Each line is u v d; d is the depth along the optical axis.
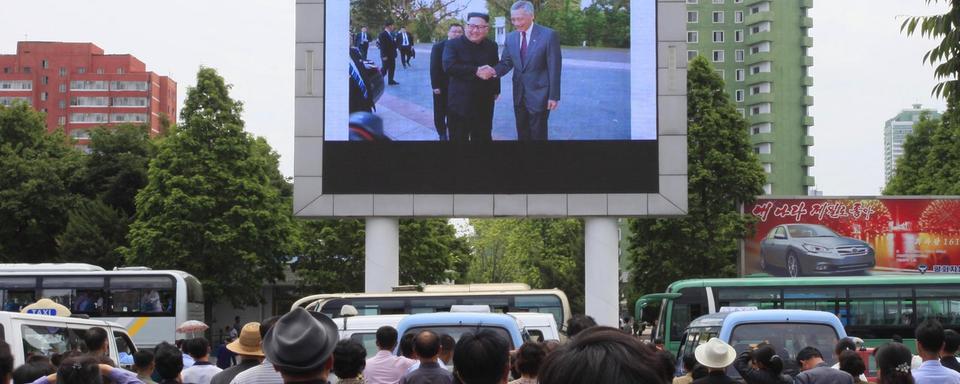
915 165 67.19
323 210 35.41
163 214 50.16
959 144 61.00
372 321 14.29
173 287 35.12
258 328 9.66
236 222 50.59
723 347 10.45
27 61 169.75
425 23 35.59
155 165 51.12
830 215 49.53
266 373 8.37
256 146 53.59
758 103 127.44
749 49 128.88
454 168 35.19
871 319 32.59
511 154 35.09
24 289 34.69
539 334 17.92
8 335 13.48
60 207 57.41
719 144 51.66
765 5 127.25
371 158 35.41
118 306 34.88
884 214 49.09
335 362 8.86
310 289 57.50
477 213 35.03
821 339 14.12
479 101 35.25
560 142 35.16
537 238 77.44
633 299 57.06
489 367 6.79
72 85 170.62
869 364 16.30
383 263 35.62
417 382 9.39
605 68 35.34
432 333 9.53
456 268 68.31
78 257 54.69
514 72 35.28
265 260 51.22
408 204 35.22
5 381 9.40
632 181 35.16
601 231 35.62
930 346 9.84
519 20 35.44
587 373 3.28
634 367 3.29
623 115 35.31
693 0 130.62
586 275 35.69
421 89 35.50
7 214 56.56
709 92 52.78
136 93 171.25
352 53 35.75
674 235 51.19
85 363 7.61
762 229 50.25
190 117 51.19
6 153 58.50
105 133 62.59
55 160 60.81
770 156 126.06
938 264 48.66
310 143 35.69
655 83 35.31
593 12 35.56
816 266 49.03
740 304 33.44
